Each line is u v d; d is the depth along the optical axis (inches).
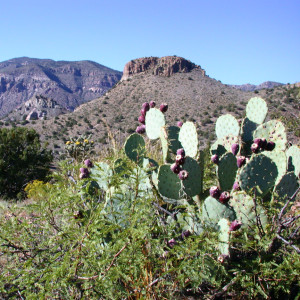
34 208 74.4
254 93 2137.1
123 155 138.1
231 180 112.0
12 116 6599.4
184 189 102.2
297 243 84.7
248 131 137.9
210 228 81.6
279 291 78.5
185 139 122.6
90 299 68.5
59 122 2541.8
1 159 584.7
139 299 69.0
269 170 103.9
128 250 69.1
